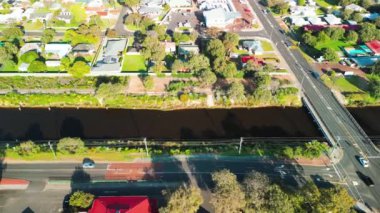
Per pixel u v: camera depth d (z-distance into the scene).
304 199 125.75
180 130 180.00
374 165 157.00
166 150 163.75
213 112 191.75
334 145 164.88
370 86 198.50
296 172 153.00
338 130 175.62
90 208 132.88
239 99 194.62
